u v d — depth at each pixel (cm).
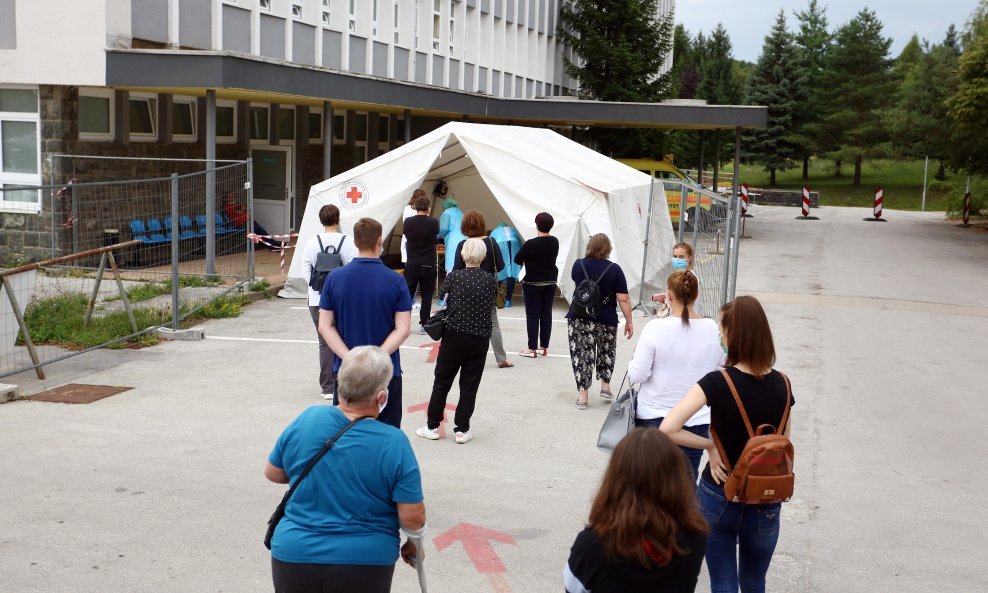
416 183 1544
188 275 1622
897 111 6706
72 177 1717
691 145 6750
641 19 3816
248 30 1916
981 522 671
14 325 1030
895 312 1711
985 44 3019
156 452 754
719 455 431
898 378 1166
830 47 7994
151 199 1873
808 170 8556
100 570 535
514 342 1287
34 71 1664
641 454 305
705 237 1578
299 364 1094
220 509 634
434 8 2850
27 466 712
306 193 2408
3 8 1669
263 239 2191
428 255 1280
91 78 1634
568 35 3891
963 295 1956
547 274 1167
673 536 299
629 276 1571
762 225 3791
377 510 365
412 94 2302
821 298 1856
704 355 558
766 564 445
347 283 615
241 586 521
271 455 378
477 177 1980
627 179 1778
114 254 1758
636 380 561
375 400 374
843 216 4472
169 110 1897
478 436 835
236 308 1413
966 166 3691
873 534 642
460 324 786
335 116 2552
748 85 7075
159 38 1708
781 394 430
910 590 551
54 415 858
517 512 652
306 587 359
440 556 575
